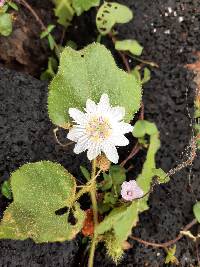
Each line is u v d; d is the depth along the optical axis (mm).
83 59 143
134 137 171
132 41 180
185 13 190
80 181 161
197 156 169
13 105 163
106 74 144
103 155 143
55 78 140
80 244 159
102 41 188
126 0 190
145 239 160
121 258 158
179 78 180
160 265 159
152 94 178
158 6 190
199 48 186
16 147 159
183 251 161
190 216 164
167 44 186
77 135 138
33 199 141
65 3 187
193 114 174
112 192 158
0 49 179
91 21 191
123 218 146
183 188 167
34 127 162
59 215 142
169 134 172
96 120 138
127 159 169
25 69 183
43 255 151
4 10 173
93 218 156
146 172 160
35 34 183
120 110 139
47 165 141
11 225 140
